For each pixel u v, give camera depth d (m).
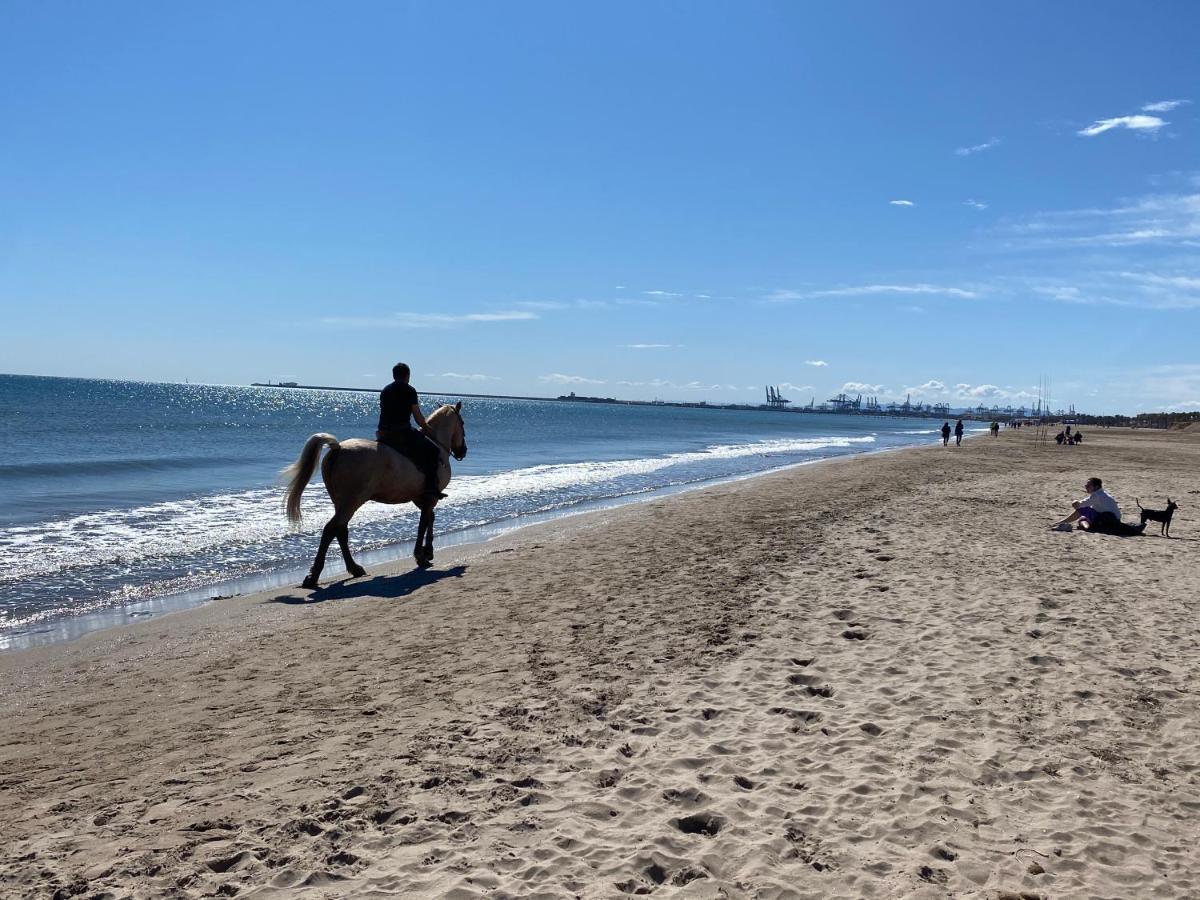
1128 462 37.06
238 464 28.17
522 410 169.25
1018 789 4.67
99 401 83.50
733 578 10.51
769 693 6.25
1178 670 6.76
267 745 5.31
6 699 6.45
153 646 7.91
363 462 10.84
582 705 6.00
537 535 14.97
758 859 3.88
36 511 16.53
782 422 163.25
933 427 170.38
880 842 4.07
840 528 14.75
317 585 10.77
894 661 7.00
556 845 3.99
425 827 4.14
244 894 3.53
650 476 29.84
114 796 4.57
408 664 7.14
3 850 3.93
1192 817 4.37
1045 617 8.40
